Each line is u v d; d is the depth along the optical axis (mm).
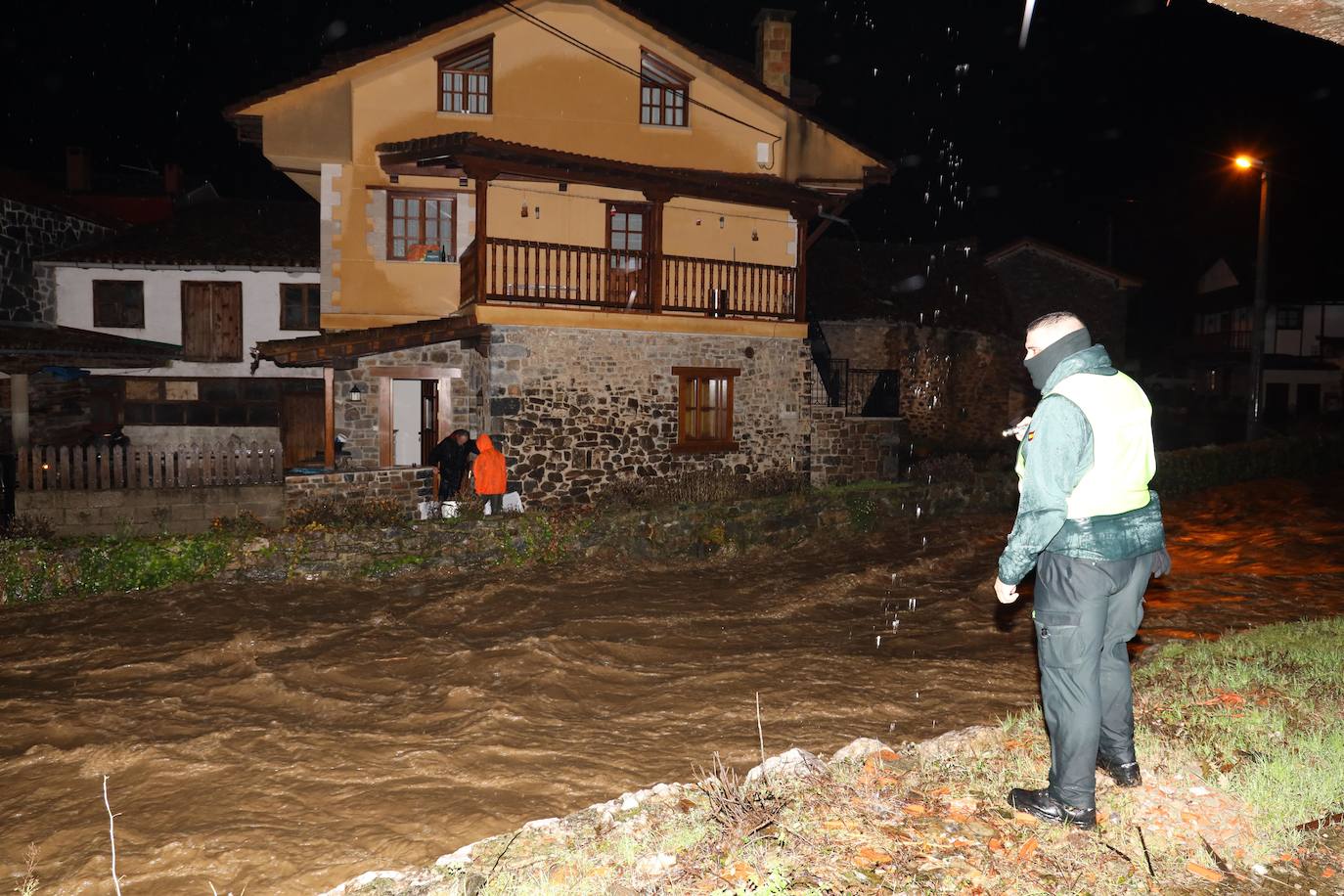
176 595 12648
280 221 25938
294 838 5309
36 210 22656
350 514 14633
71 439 22297
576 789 5871
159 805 5949
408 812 5617
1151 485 18625
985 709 7098
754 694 7863
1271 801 3688
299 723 7574
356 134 18469
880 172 21156
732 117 20250
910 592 12250
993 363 28453
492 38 18766
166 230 25016
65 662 9812
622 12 19156
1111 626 3730
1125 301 31312
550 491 17266
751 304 20391
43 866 5203
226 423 24172
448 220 19062
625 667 8992
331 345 16328
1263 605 9789
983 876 3217
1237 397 42344
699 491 17469
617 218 19375
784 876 3219
